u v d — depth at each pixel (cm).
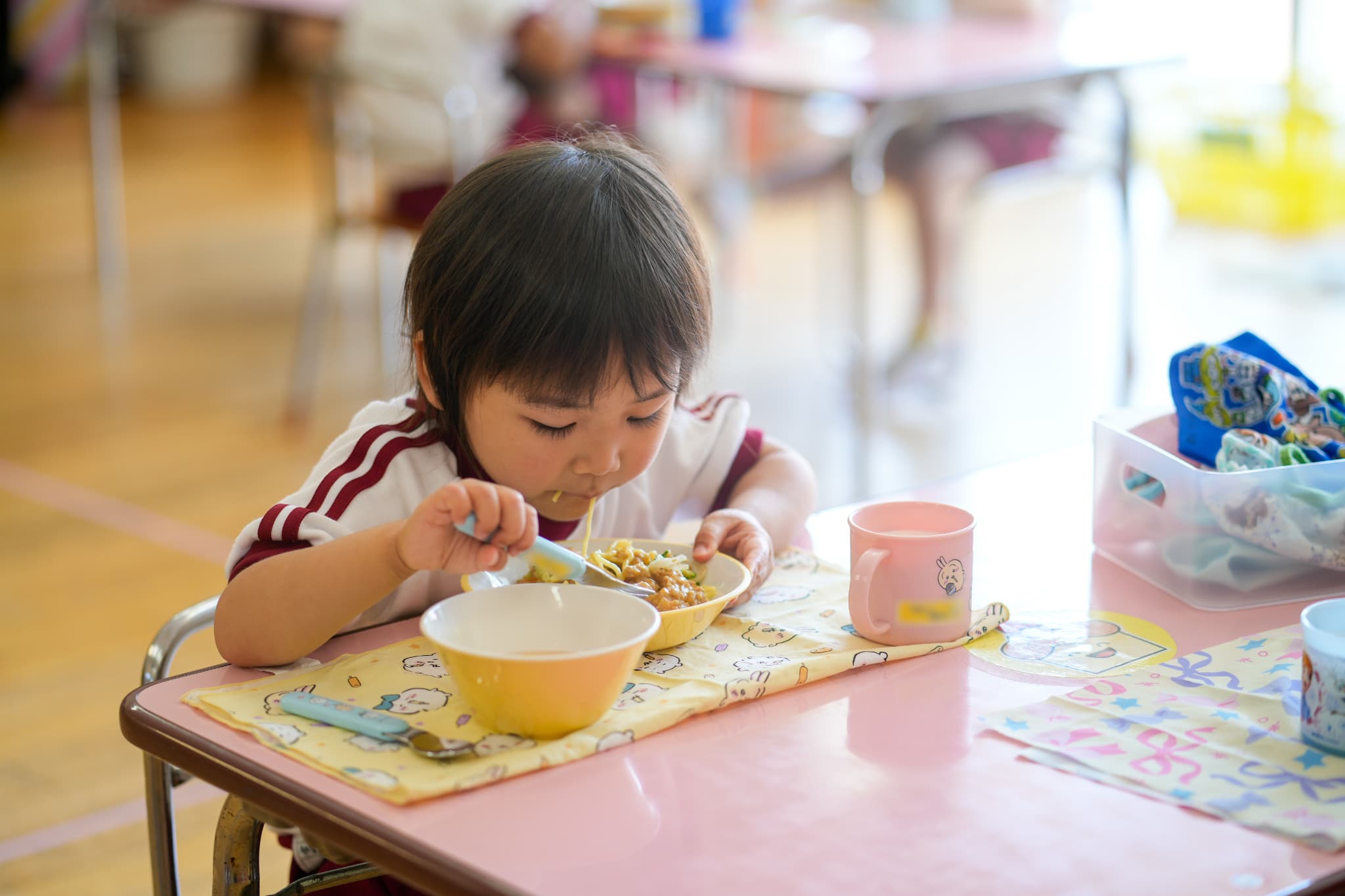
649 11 335
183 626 103
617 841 68
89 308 427
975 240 482
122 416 345
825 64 304
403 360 109
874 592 90
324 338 400
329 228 334
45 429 337
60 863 176
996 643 92
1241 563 97
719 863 67
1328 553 97
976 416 336
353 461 101
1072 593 100
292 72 741
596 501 112
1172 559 99
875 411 341
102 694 218
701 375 130
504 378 90
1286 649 89
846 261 459
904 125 306
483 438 95
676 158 358
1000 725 80
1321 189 464
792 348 388
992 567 105
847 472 305
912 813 71
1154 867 66
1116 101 332
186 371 375
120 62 707
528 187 92
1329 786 72
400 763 75
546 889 64
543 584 85
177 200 546
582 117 356
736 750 77
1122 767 75
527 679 75
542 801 72
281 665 90
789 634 92
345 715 79
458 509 81
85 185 559
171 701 85
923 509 96
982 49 321
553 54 332
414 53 331
